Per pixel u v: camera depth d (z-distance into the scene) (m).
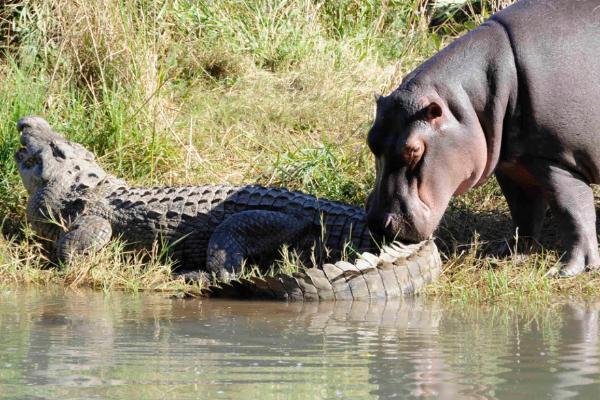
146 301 21.38
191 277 24.48
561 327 17.36
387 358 14.08
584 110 23.31
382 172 22.80
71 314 19.09
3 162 30.22
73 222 26.27
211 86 36.47
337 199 29.20
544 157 23.73
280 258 25.02
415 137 22.28
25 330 16.86
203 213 25.70
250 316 18.92
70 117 31.98
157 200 26.17
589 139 23.48
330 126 34.28
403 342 15.55
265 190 25.94
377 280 21.77
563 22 23.62
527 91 23.25
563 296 21.97
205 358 14.04
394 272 21.95
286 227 24.80
